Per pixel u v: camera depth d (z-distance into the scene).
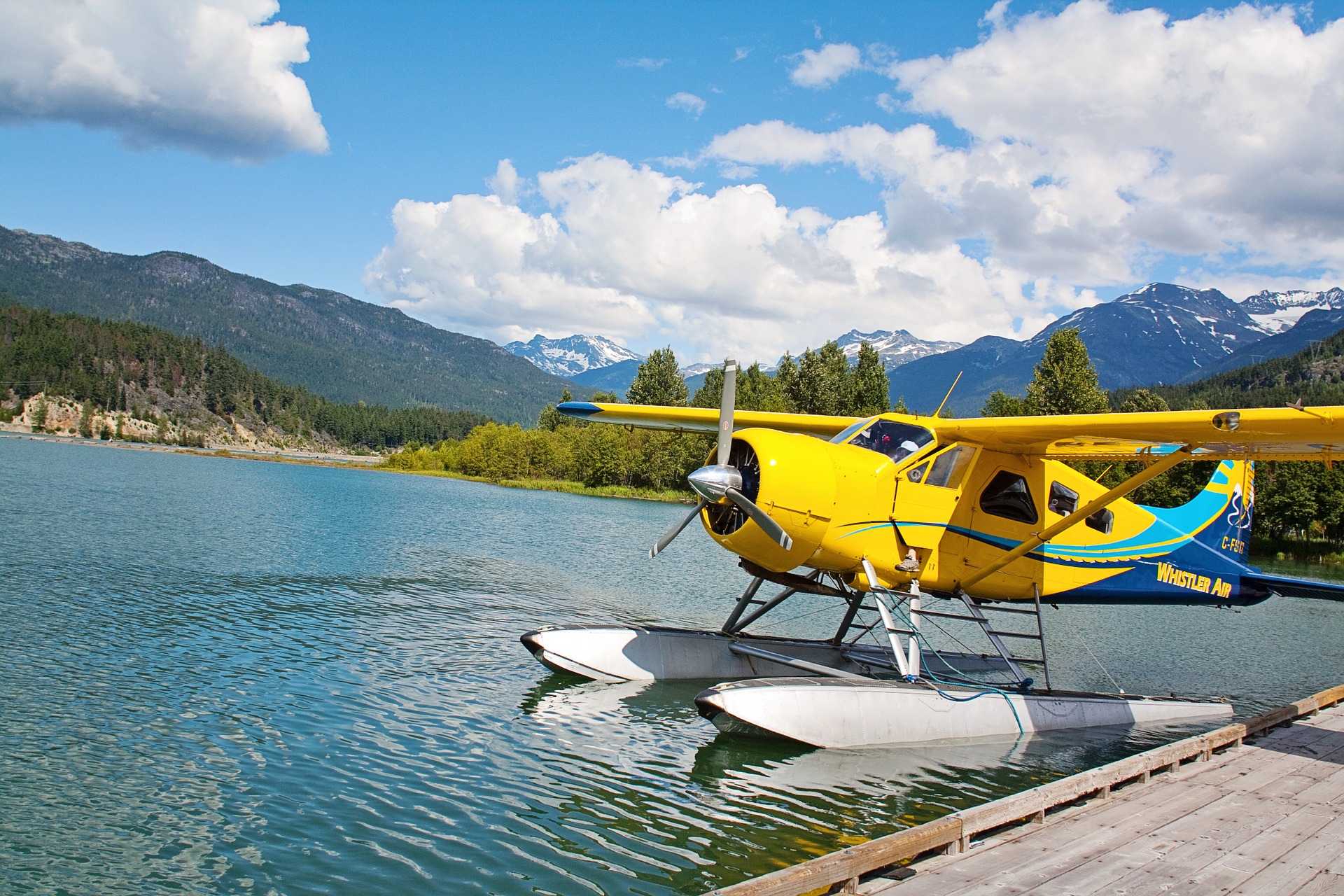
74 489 33.31
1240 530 10.95
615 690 9.31
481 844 5.36
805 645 10.34
